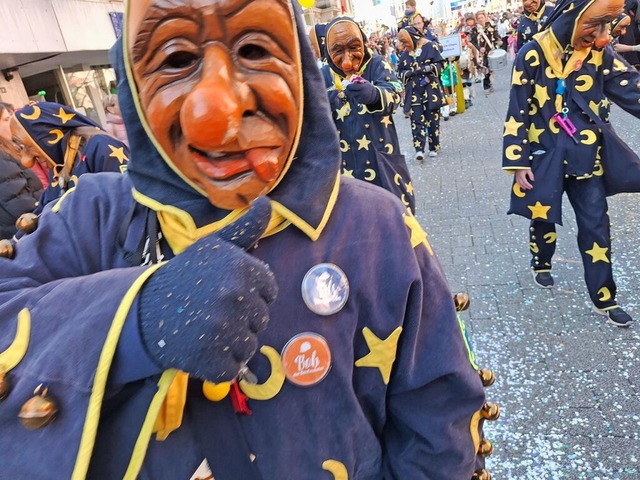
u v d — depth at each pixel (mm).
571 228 3631
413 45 5914
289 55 631
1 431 548
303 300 695
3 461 541
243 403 677
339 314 719
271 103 611
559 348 2414
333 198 731
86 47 6906
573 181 2451
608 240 2430
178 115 603
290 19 624
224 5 569
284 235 708
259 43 600
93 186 790
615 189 2367
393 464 833
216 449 660
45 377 540
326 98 737
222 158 618
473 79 9734
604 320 2543
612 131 2326
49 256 715
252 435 687
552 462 1833
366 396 772
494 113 7992
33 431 537
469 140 6711
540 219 2479
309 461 715
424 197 4855
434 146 6266
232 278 501
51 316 580
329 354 705
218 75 574
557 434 1946
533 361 2361
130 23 597
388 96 2600
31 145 2209
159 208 687
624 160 2301
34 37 5871
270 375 683
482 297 2959
